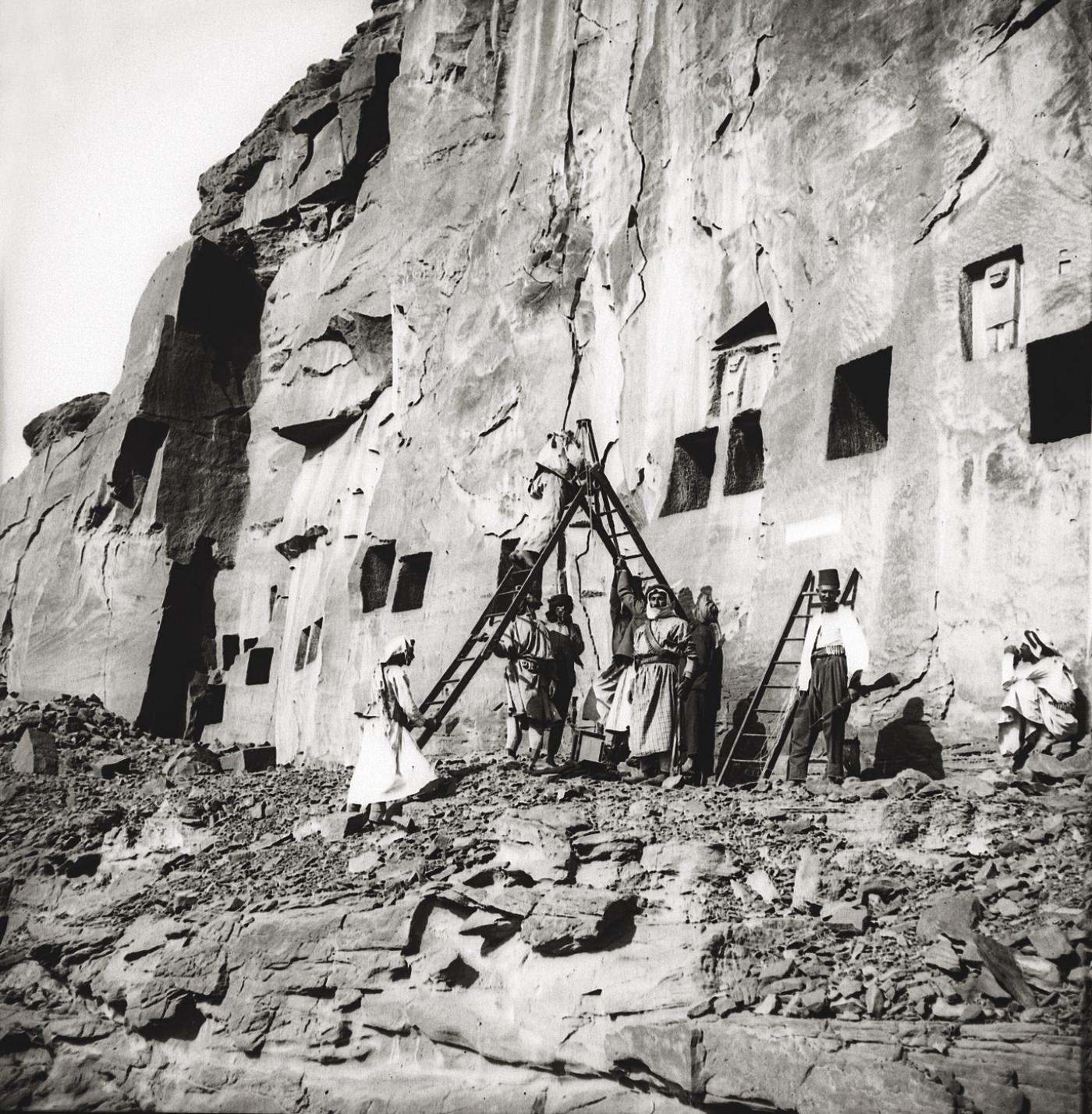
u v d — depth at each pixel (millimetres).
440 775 13531
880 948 8547
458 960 10492
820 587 11719
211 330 28750
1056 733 10344
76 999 12828
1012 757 10727
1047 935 7906
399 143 24094
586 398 18422
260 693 25641
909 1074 7223
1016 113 12086
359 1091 10375
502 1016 10008
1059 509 11039
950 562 11859
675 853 10211
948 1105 6973
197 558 27547
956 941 8188
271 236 28625
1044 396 11781
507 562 18750
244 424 28703
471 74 22531
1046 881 8547
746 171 15547
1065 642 10750
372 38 27156
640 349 17172
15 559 32750
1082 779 10008
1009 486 11492
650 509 16578
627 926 9812
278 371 28438
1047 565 11023
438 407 21062
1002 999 7715
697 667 12969
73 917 14039
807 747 11742
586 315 18750
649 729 12977
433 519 20516
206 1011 11484
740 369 15633
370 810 13086
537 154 19906
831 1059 7621
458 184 22172
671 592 13570
